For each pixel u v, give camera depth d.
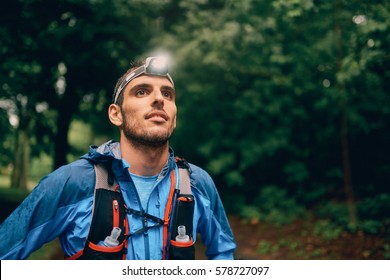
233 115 9.64
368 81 6.66
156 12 8.09
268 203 8.84
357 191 8.48
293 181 9.55
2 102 6.78
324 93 7.96
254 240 7.46
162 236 1.46
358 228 6.70
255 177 10.23
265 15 7.23
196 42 7.92
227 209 9.84
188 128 9.91
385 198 7.21
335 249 6.16
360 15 5.25
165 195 1.53
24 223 1.42
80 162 1.49
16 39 5.70
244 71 8.81
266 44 7.86
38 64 7.86
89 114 10.68
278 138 9.02
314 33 7.23
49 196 1.42
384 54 5.21
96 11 6.29
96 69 8.42
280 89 9.02
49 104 9.02
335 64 6.92
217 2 8.93
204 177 1.70
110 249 1.37
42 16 5.62
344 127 7.43
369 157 8.95
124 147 1.54
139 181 1.51
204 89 8.99
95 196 1.42
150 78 1.50
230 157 9.35
